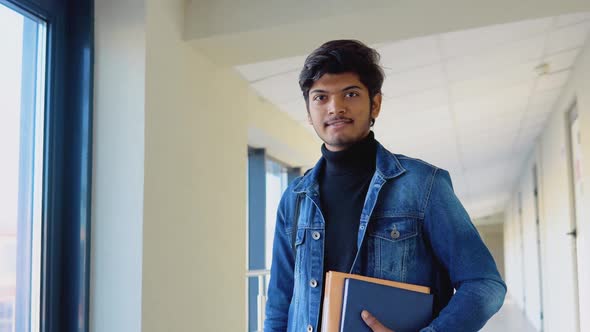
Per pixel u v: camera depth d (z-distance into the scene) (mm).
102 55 2275
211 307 2701
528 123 6945
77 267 2150
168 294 2320
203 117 2709
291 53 2768
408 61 3742
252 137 4340
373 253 1166
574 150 5086
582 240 4562
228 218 2938
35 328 2078
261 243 4902
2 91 1992
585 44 4227
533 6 2352
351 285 1073
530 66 4633
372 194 1188
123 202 2189
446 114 5465
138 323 2119
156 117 2289
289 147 4801
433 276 1181
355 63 1183
